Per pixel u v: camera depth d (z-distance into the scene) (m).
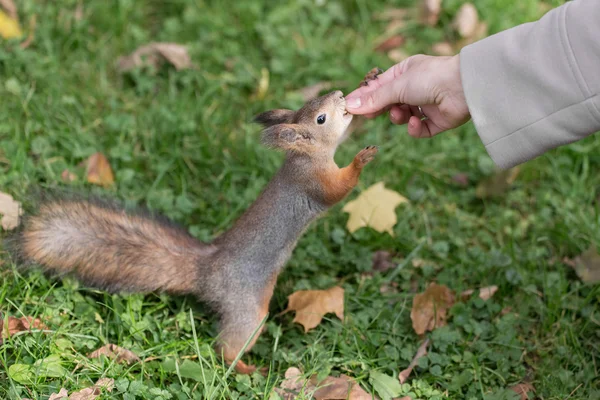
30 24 2.20
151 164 2.08
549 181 2.12
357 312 1.95
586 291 1.98
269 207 1.89
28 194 1.94
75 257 1.89
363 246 2.03
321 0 2.32
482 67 1.78
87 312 1.89
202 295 1.89
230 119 2.15
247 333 1.88
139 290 1.90
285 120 1.91
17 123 2.07
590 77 1.74
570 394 1.88
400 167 2.12
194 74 2.19
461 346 1.91
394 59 2.25
